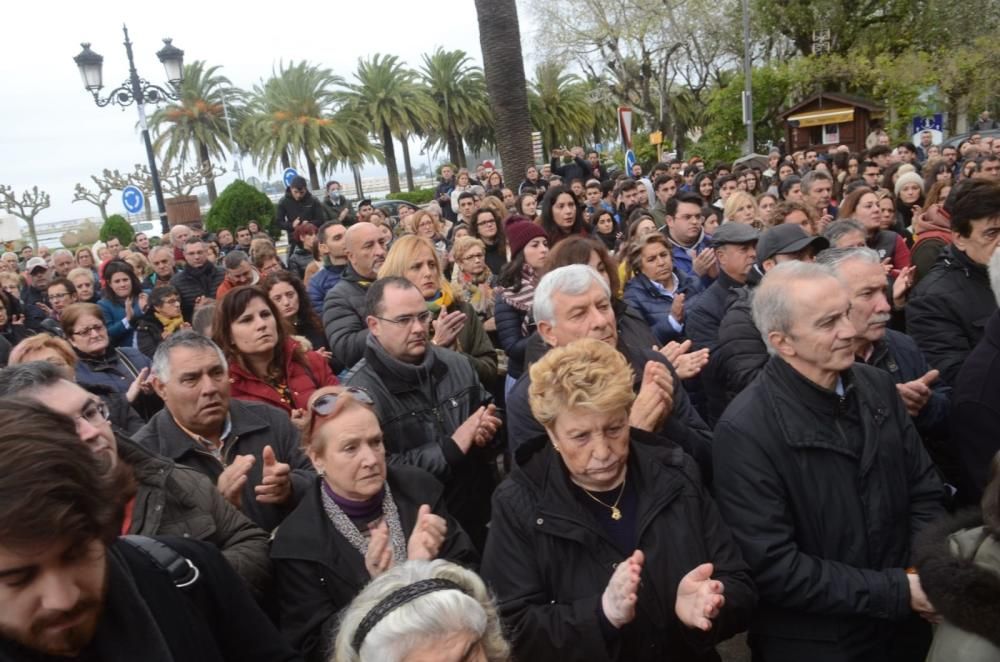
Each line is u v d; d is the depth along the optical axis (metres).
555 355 2.20
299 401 3.71
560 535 2.12
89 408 2.16
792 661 2.30
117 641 1.25
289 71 44.19
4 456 1.08
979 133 17.55
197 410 2.82
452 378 3.40
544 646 2.01
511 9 12.64
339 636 1.60
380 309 3.27
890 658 2.37
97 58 15.55
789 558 2.21
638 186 9.88
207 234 15.66
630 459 2.26
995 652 1.52
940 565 1.61
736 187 9.37
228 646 1.61
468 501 3.27
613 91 33.66
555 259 3.55
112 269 6.97
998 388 2.56
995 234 3.26
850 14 29.05
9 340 7.08
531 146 13.09
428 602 1.52
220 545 2.33
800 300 2.25
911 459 2.41
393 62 44.03
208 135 45.53
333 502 2.44
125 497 1.25
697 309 4.23
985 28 27.58
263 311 3.66
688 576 1.96
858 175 10.47
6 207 29.72
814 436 2.27
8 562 1.08
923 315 3.45
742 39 30.75
